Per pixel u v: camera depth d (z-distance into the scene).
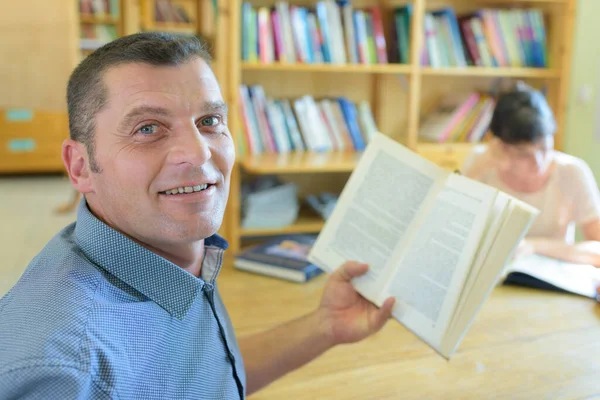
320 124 3.07
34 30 3.21
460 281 0.99
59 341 0.65
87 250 0.79
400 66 3.00
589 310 1.43
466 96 3.33
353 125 3.10
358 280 1.14
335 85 3.22
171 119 0.79
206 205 0.82
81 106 0.80
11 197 4.91
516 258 1.70
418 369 1.18
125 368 0.70
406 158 1.16
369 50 3.04
